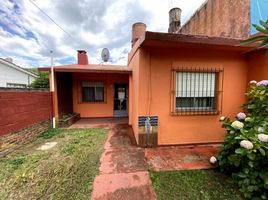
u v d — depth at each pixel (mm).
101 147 4191
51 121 6328
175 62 4180
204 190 2402
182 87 4332
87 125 6980
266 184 2051
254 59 4230
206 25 6324
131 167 3113
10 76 11867
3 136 3703
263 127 2389
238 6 4516
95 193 2355
